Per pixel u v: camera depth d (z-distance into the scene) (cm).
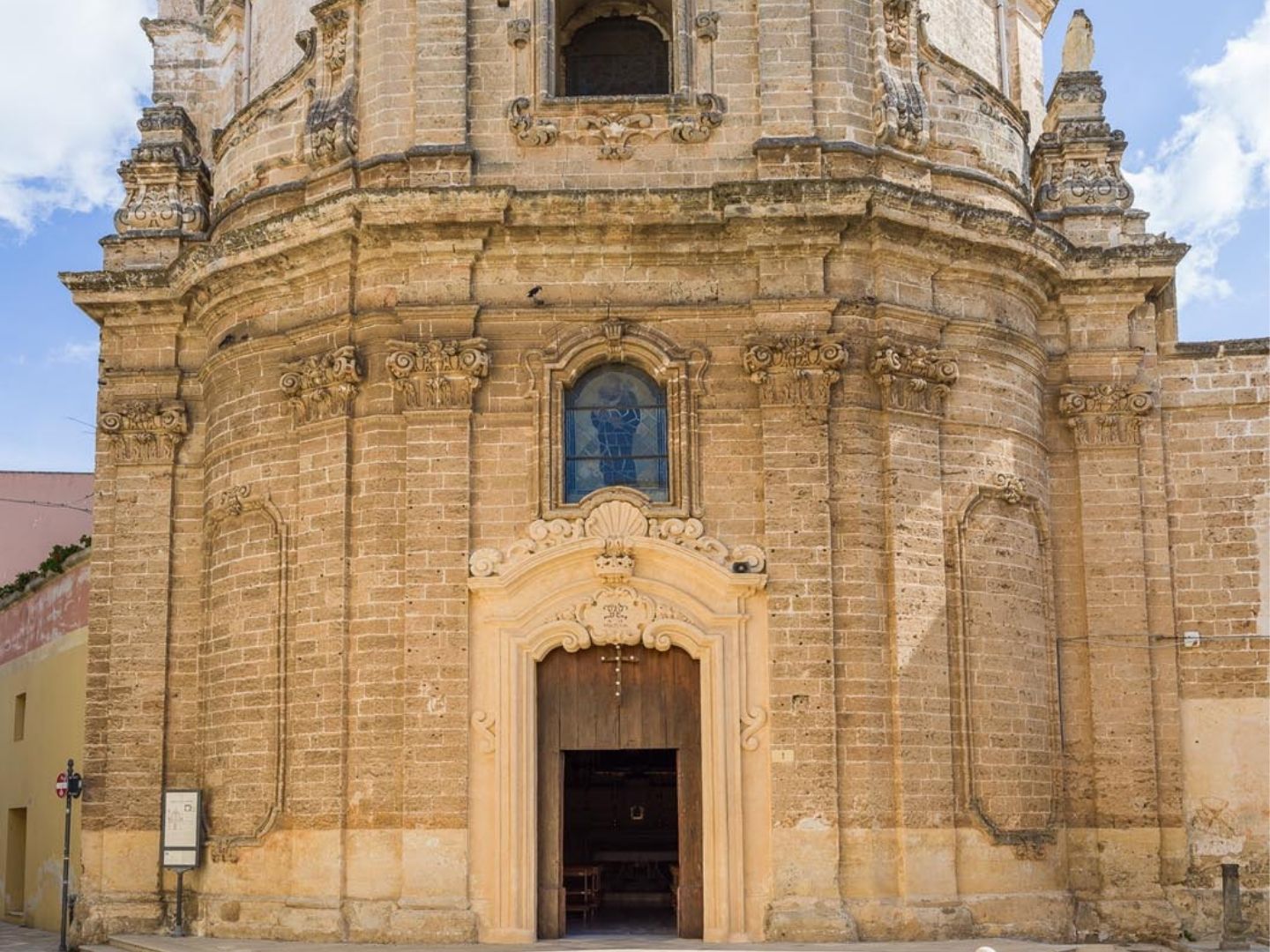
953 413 2589
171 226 2975
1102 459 2772
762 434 2483
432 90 2589
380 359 2531
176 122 3061
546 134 2567
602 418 2544
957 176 2673
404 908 2362
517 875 2378
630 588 2455
